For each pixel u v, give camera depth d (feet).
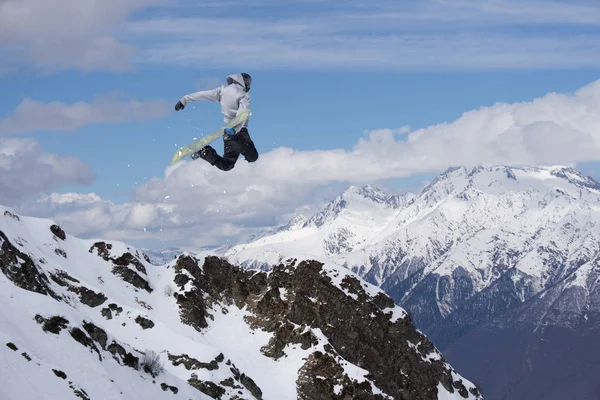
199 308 362.74
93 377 112.57
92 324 136.36
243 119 72.74
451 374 414.82
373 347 382.22
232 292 392.06
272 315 373.61
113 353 137.08
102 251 375.45
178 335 279.49
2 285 124.26
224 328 363.76
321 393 317.22
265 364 336.70
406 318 407.85
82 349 119.55
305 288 392.47
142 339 276.41
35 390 95.66
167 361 264.11
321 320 375.25
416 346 403.13
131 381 130.52
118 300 336.29
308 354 337.52
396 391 377.30
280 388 318.45
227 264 403.95
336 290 390.83
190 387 155.12
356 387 320.70
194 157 73.00
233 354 336.29
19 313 118.62
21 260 256.93
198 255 403.34
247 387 283.79
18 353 100.68
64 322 122.21
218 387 256.11
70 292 288.92
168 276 383.04
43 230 355.77
